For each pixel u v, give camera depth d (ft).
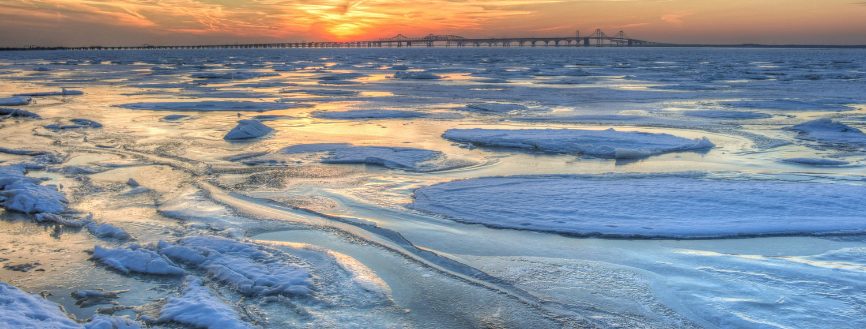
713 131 64.03
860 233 28.35
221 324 19.35
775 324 19.65
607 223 30.17
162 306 21.01
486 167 44.93
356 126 67.05
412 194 36.29
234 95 109.19
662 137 56.13
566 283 23.41
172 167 44.06
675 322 20.21
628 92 115.55
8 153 50.03
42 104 90.27
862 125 69.82
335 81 154.30
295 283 22.84
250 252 25.98
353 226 30.22
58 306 20.40
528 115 78.38
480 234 28.96
